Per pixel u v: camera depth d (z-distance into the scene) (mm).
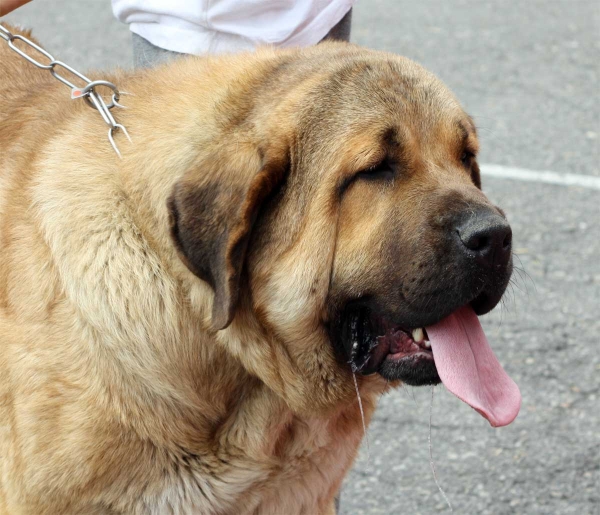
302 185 4500
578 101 12703
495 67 13609
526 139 11680
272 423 4840
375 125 4512
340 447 5141
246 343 4645
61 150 4785
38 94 5441
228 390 4766
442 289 4414
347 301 4633
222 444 4773
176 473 4703
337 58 4801
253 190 4355
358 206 4535
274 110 4566
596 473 6754
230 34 5688
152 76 5129
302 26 5777
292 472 5027
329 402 4859
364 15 15305
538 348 8055
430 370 4707
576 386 7629
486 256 4391
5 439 4602
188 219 4359
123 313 4488
